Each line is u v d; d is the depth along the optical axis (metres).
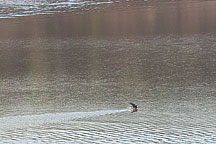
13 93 50.06
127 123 39.31
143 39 77.81
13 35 84.06
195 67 59.19
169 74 56.12
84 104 45.47
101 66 60.94
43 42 77.75
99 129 38.00
